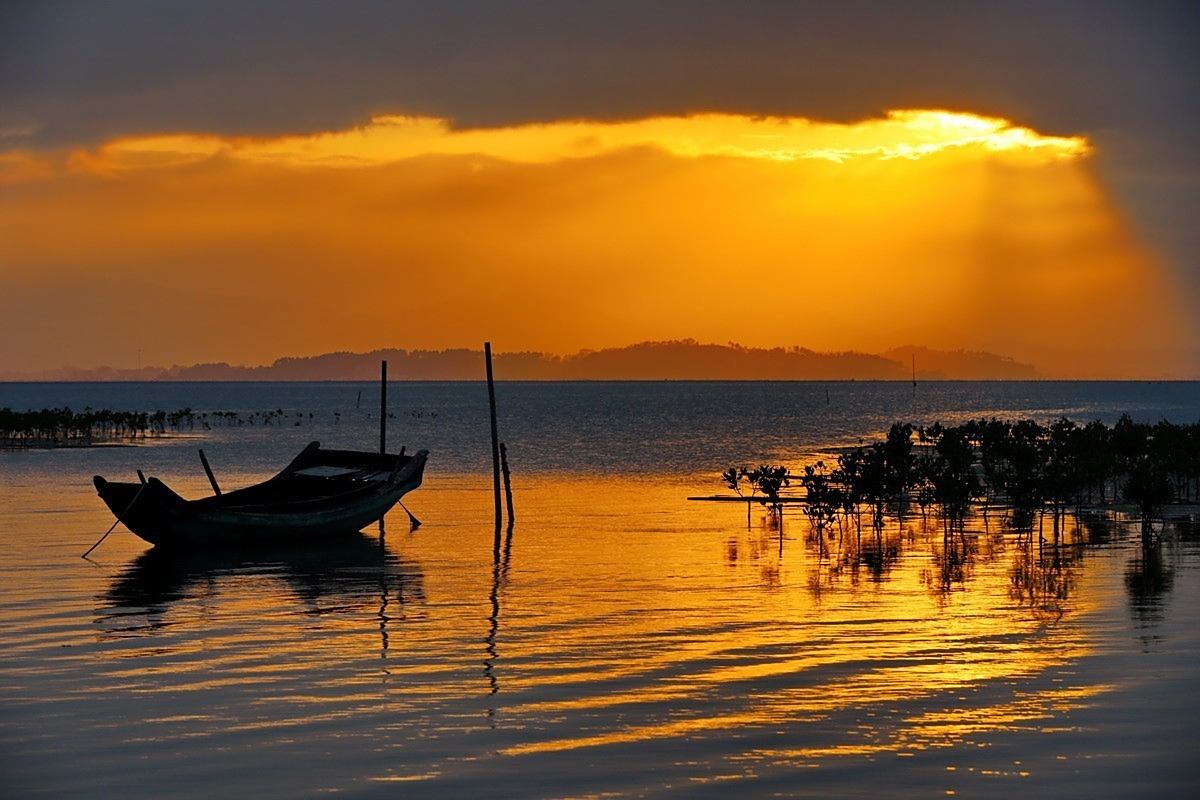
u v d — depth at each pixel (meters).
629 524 39.53
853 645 21.14
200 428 120.44
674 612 24.31
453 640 21.78
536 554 32.88
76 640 21.97
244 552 33.59
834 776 14.60
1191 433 45.00
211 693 18.20
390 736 16.16
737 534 36.88
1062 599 25.22
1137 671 19.05
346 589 27.42
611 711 17.23
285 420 143.38
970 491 37.75
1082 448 42.16
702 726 16.50
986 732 16.14
